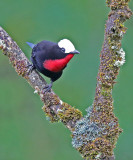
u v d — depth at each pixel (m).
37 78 7.82
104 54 6.80
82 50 13.34
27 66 7.90
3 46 7.93
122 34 6.64
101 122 6.86
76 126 7.07
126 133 12.26
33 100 13.39
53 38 13.63
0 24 13.73
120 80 12.88
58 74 9.30
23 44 13.59
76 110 7.27
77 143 6.91
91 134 6.85
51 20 13.77
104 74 6.82
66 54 8.73
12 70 13.74
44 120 13.21
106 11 13.33
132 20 13.21
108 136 6.82
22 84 13.59
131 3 12.45
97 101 6.91
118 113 12.58
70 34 13.55
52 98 7.52
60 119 7.27
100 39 13.44
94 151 6.75
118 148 12.05
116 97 12.70
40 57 8.92
